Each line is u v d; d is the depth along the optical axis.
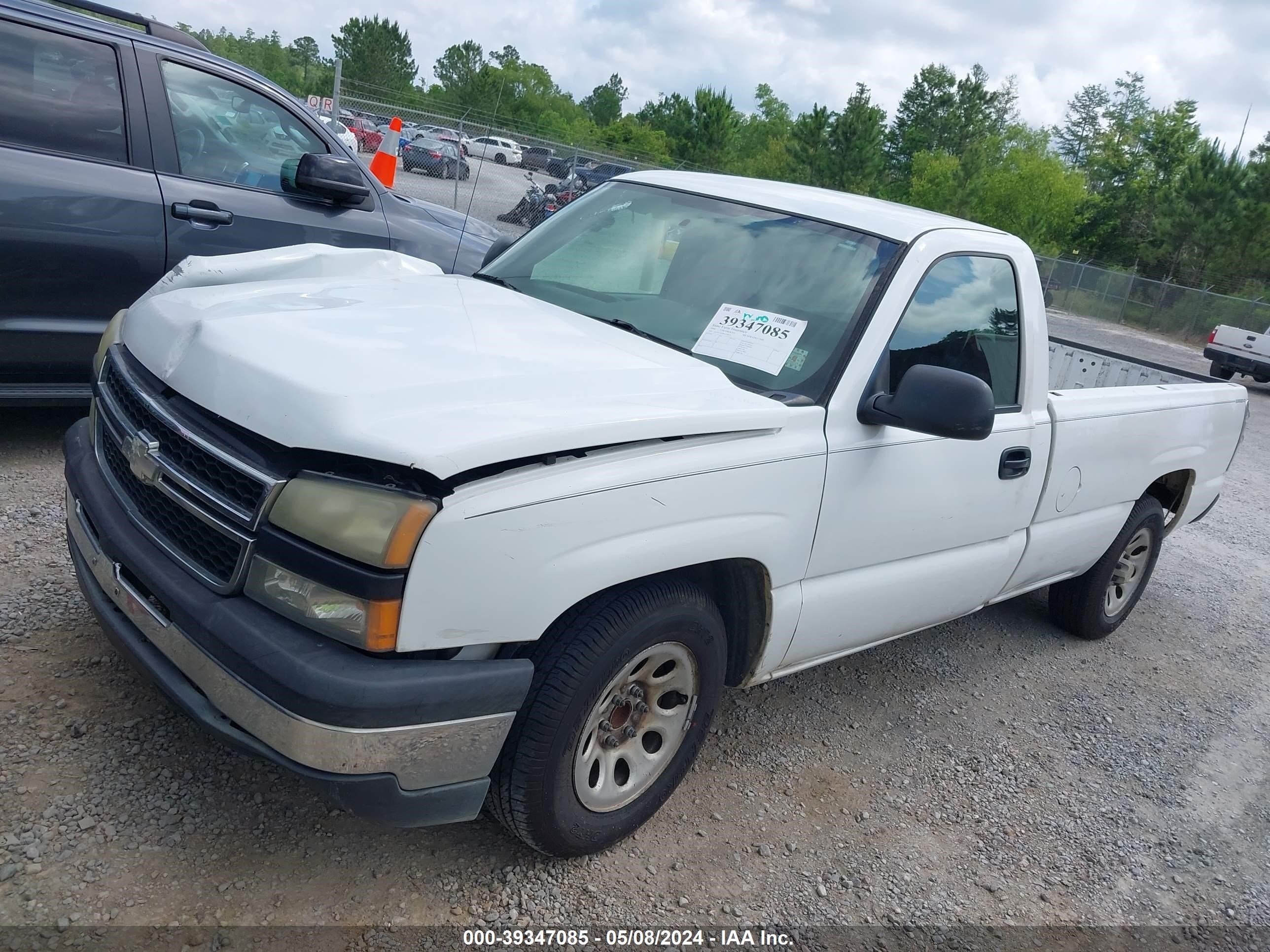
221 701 2.18
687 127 56.09
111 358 2.82
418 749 2.17
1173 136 63.72
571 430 2.29
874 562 3.27
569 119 94.62
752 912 2.74
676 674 2.80
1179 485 5.19
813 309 3.12
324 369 2.31
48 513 4.15
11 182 4.28
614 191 3.91
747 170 68.81
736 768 3.41
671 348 3.07
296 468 2.18
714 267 3.34
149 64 4.76
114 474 2.70
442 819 2.33
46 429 5.17
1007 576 4.01
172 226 4.75
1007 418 3.67
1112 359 5.77
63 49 4.50
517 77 88.88
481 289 3.32
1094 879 3.23
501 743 2.31
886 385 3.10
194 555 2.33
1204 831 3.63
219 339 2.47
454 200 12.70
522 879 2.67
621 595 2.52
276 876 2.51
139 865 2.45
